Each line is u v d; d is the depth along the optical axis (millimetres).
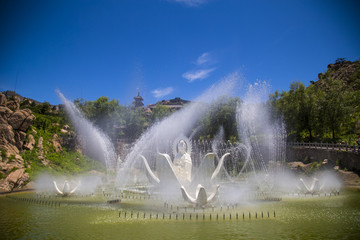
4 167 30469
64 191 25406
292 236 12820
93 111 63656
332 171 37906
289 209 19172
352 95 61438
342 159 38281
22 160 34375
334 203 21562
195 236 12883
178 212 18250
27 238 12672
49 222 15711
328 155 40531
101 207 20109
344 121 51188
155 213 17953
